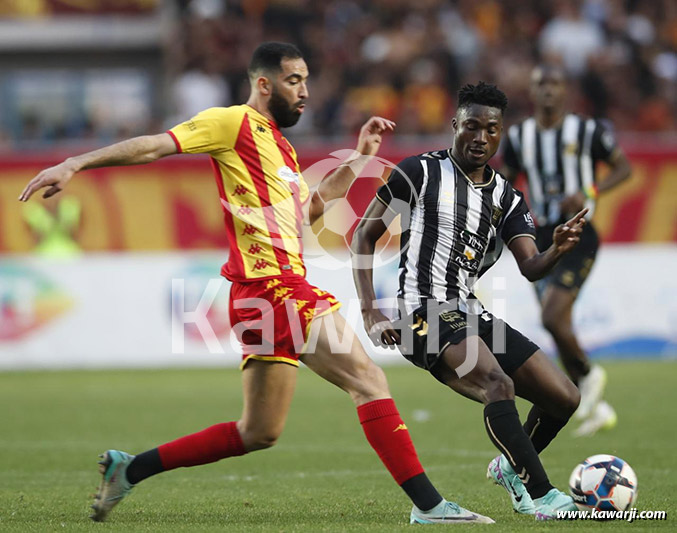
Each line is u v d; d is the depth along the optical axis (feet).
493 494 69.92
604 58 229.86
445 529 54.08
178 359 169.68
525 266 62.03
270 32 234.17
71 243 177.06
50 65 240.94
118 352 169.58
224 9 236.63
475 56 230.07
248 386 58.34
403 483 56.90
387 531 53.57
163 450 58.95
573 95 226.58
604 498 56.39
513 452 57.11
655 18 239.91
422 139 205.57
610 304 172.24
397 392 137.08
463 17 236.84
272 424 58.59
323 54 230.68
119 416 116.06
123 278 170.09
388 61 228.43
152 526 56.49
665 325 173.06
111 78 241.96
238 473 80.59
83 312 169.37
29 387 144.97
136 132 220.64
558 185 104.37
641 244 182.39
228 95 228.43
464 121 61.46
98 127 230.89
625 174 103.81
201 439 58.90
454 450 91.09
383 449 57.11
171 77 237.04
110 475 58.65
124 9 238.89
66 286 169.48
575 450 90.58
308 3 236.63
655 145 187.62
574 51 230.48
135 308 169.89
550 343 164.04
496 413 57.41
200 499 68.08
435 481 75.72
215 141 57.77
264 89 59.52
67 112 241.55
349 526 55.72
